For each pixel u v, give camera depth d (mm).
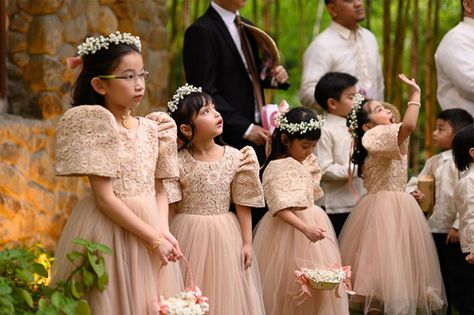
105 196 3523
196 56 5379
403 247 4918
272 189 4590
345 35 6156
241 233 4312
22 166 6039
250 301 4203
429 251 4992
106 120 3521
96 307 3504
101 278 3441
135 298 3555
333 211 5566
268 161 4879
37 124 6230
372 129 4973
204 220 4207
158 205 3857
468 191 4781
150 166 3717
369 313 5027
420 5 8438
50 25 6387
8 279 3545
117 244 3570
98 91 3641
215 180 4238
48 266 4566
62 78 6531
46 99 6418
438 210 5289
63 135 3521
